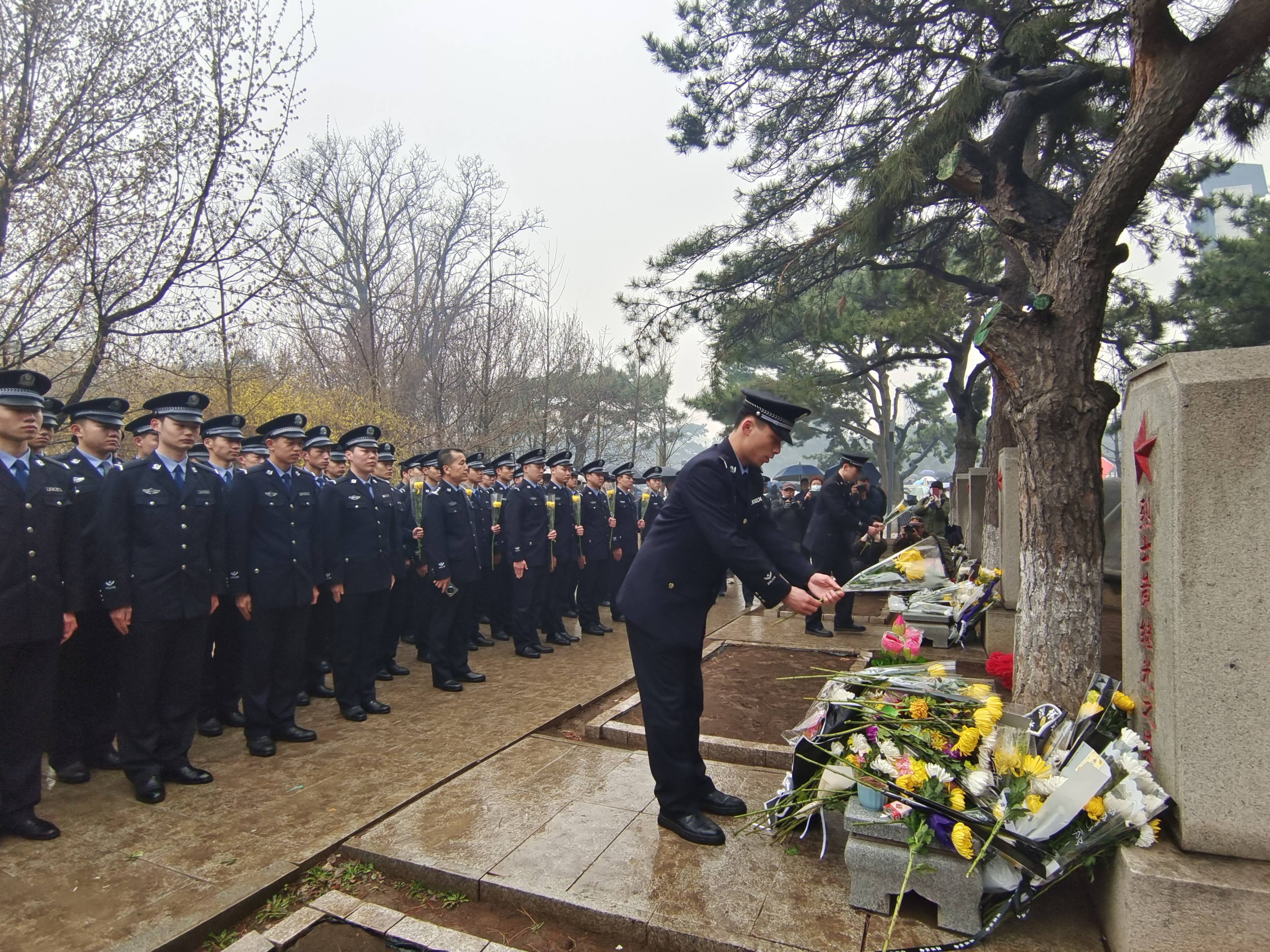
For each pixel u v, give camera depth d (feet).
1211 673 8.39
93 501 15.53
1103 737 9.93
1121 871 8.45
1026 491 14.57
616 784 13.55
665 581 11.58
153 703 13.57
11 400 12.12
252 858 11.00
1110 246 13.93
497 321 54.34
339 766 14.75
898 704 10.51
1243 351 8.65
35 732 12.07
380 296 59.26
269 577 15.83
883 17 26.94
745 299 35.88
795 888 10.05
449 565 20.99
